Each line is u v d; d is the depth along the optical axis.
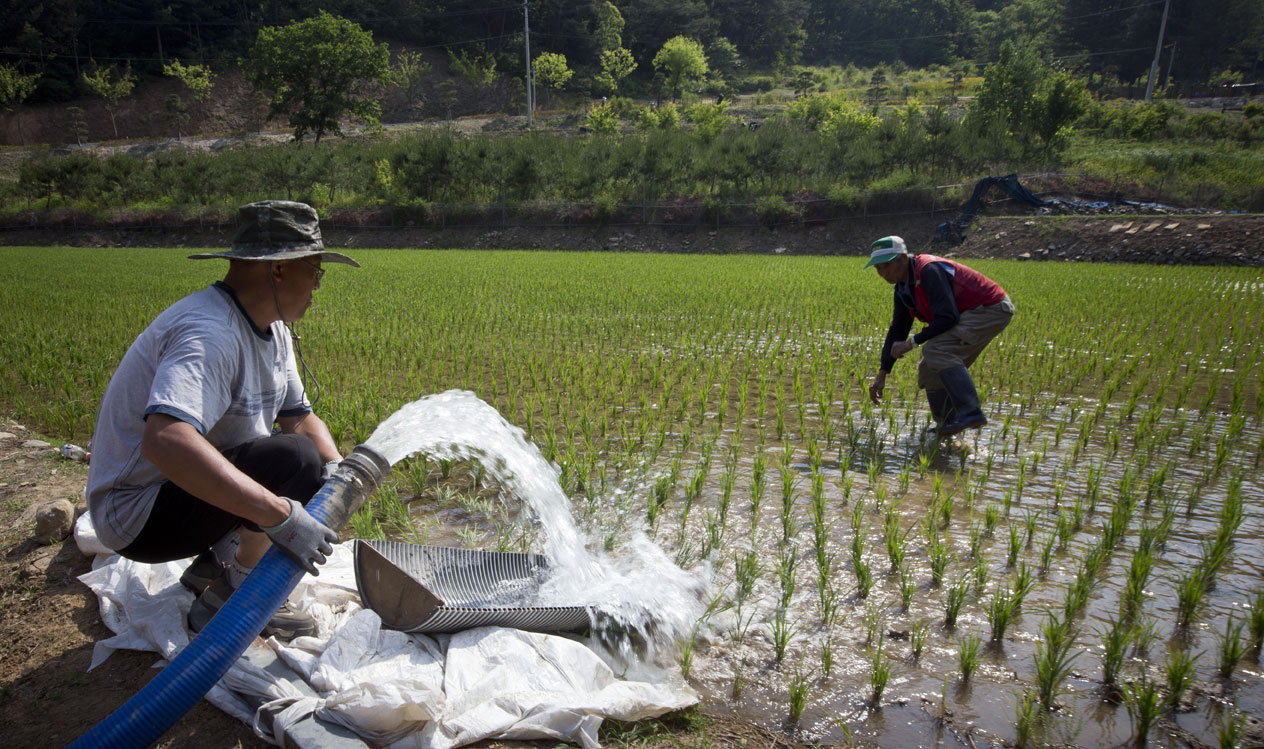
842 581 3.54
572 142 39.09
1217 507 4.32
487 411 3.38
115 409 2.47
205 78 64.88
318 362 8.58
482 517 4.30
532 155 37.12
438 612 2.65
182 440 2.17
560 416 6.47
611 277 18.23
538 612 2.81
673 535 4.05
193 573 3.01
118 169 41.97
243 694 2.52
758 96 79.25
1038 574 3.57
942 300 5.46
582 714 2.38
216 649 2.15
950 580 3.53
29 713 2.50
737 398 7.05
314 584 3.17
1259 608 2.97
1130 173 31.94
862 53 111.56
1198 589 3.10
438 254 28.94
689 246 32.19
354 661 2.61
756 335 9.83
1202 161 33.25
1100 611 3.24
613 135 51.38
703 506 4.47
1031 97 36.62
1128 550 3.80
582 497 4.60
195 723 2.44
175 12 79.50
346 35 54.41
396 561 3.03
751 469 5.12
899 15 112.19
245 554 2.81
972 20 111.31
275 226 2.49
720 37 99.06
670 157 35.50
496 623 2.79
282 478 2.71
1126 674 2.80
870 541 3.96
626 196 35.41
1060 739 2.46
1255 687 2.73
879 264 5.70
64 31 73.81
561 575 3.38
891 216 30.44
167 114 67.00
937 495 4.46
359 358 8.84
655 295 14.27
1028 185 30.08
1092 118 47.53
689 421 5.88
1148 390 7.08
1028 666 2.88
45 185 41.59
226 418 2.62
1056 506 4.36
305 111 54.22
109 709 2.50
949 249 27.09
